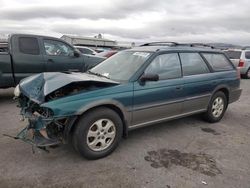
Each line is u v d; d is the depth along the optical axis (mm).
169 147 4016
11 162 3330
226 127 5109
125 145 4012
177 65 4457
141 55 4281
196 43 5465
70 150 3715
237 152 3936
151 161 3523
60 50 7395
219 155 3801
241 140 4438
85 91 3369
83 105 3227
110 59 4738
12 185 2846
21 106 3826
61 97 3195
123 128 3824
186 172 3266
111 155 3646
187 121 5336
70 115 3135
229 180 3127
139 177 3107
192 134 4617
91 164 3369
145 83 3902
